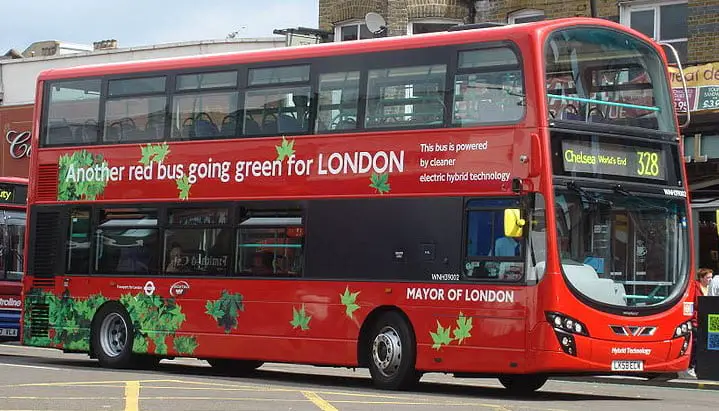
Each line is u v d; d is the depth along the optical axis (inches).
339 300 715.4
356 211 714.2
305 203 737.6
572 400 666.2
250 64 775.1
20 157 1596.9
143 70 829.8
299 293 734.5
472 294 664.4
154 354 815.1
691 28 1035.3
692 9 1035.9
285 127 753.6
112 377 714.8
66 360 940.6
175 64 813.9
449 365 670.5
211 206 784.3
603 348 645.3
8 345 1235.2
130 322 822.5
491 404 590.6
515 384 746.8
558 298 637.3
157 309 806.5
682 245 687.1
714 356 877.8
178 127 808.3
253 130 768.9
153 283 809.5
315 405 556.4
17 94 1763.0
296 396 605.6
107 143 844.0
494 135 665.0
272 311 746.8
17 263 1089.4
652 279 671.8
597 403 639.8
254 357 754.2
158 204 812.0
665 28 1061.8
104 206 841.5
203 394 603.8
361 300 706.2
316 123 739.4
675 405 649.6
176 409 524.7
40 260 871.7
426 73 696.4
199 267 787.4
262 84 768.3
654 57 703.7
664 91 704.4
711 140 998.4
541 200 644.7
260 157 762.2
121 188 832.9
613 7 1088.2
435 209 682.8
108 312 835.4
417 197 690.2
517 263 650.2
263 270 754.2
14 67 1768.0
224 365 884.6
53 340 861.8
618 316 651.5
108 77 848.3
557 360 636.7
